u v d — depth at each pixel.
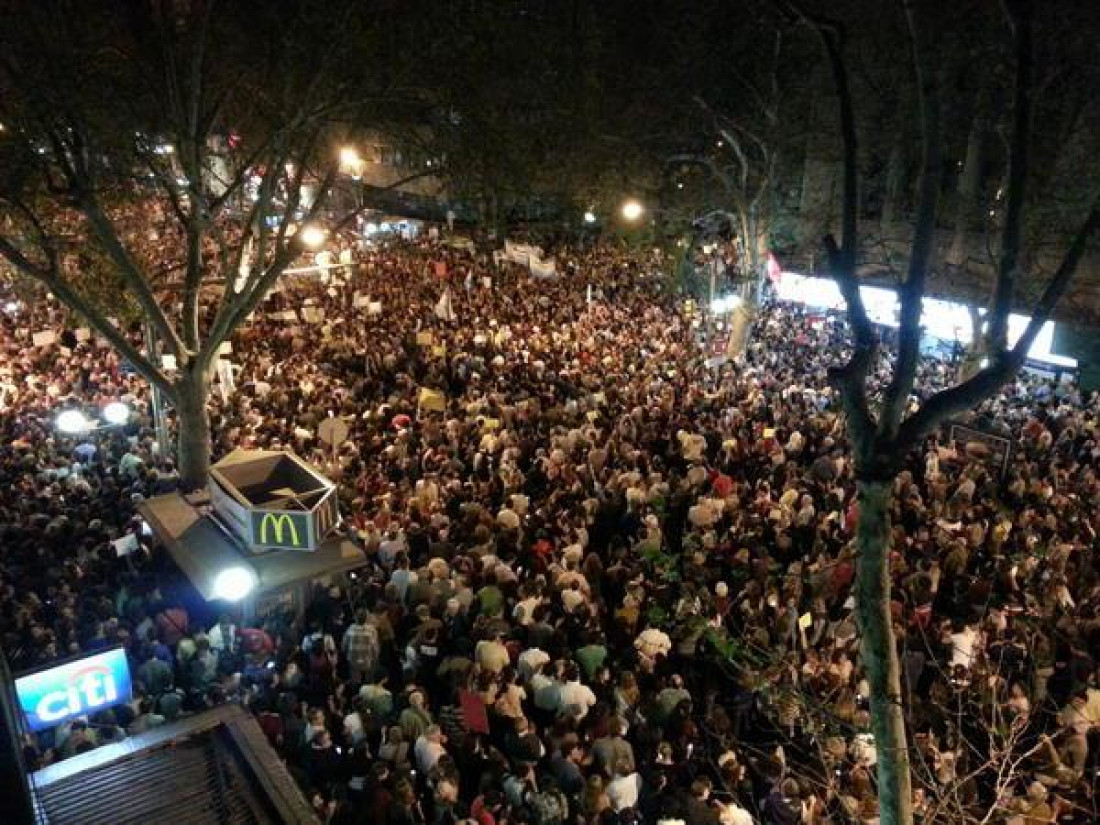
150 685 10.31
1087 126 21.73
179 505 13.78
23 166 13.66
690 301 32.84
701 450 17.50
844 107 5.53
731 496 14.84
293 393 20.83
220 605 12.16
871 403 20.69
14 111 13.30
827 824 8.06
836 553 13.64
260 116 16.92
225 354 21.00
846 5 24.12
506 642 10.90
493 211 17.59
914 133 27.88
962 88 23.56
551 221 29.83
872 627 5.54
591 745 9.18
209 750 5.84
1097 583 12.44
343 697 10.52
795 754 9.96
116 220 17.42
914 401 21.12
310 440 18.09
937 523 14.05
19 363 23.53
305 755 9.30
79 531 13.84
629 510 14.91
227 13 14.97
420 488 15.03
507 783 8.71
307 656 10.98
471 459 17.30
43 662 9.73
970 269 25.41
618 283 36.78
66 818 5.28
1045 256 23.38
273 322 28.42
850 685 10.22
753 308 26.98
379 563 13.42
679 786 9.43
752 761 9.15
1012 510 15.38
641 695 10.45
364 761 9.20
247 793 5.54
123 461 16.94
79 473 16.53
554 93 20.12
